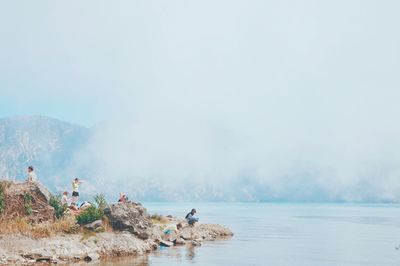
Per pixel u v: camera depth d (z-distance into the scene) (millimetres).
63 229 42031
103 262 37312
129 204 49688
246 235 71375
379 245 58344
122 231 46625
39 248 37062
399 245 55312
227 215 164375
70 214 46656
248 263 39750
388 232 83625
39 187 45031
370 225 108938
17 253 35656
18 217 40844
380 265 40438
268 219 136000
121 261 38156
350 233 80438
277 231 82750
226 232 69812
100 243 41688
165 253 44469
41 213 43969
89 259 38250
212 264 38312
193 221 66562
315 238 68000
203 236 62969
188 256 42719
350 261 42688
